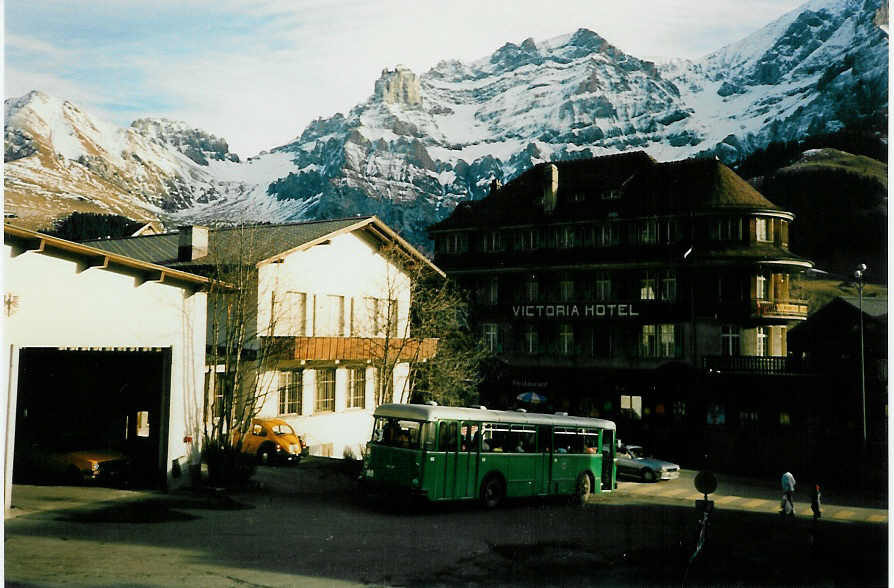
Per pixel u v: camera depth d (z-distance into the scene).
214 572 12.89
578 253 50.25
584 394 48.47
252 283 28.42
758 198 47.38
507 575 13.83
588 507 23.22
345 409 34.75
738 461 41.06
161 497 19.91
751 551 17.27
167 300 21.06
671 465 34.31
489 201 56.59
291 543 15.49
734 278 45.53
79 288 18.06
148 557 13.70
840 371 39.50
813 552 17.69
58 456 21.08
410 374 38.84
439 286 47.19
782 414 41.09
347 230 33.41
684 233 47.22
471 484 20.64
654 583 13.87
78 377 22.48
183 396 21.72
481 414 21.20
